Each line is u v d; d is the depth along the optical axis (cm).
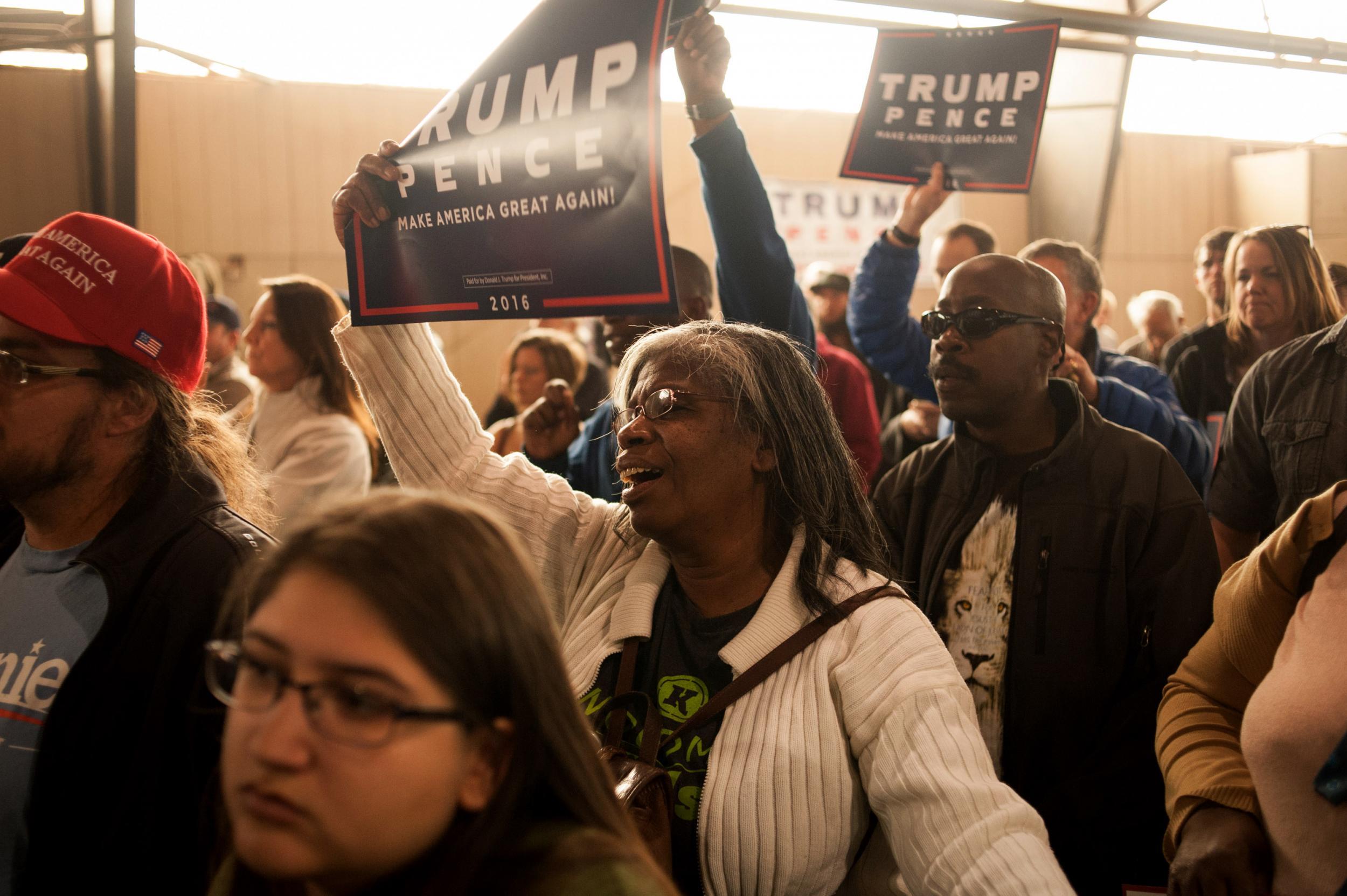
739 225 233
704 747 140
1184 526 204
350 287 173
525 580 84
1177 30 564
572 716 86
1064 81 903
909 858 129
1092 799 190
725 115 228
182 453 153
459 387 184
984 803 127
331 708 75
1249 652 157
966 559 217
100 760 133
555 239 146
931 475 232
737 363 149
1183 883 143
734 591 152
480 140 155
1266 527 244
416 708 75
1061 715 201
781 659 142
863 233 1192
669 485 147
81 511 149
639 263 138
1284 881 136
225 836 104
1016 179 316
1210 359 379
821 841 135
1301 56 600
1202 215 1267
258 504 177
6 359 143
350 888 80
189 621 134
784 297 244
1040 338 215
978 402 215
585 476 297
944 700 136
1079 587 204
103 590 142
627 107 139
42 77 514
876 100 327
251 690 78
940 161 322
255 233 988
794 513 154
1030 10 538
